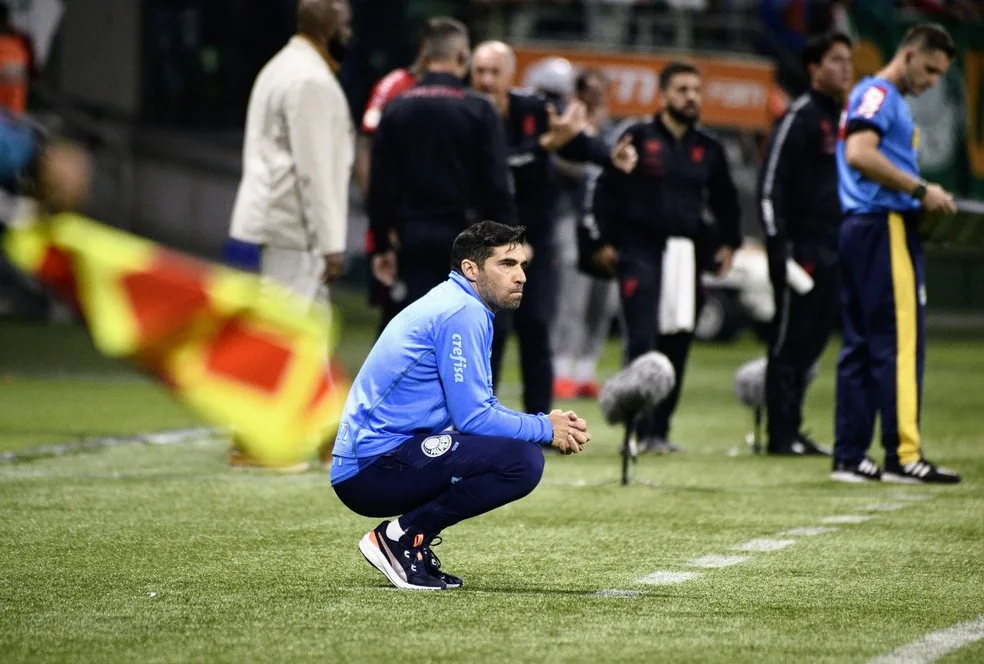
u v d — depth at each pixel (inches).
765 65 2923.2
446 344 703.7
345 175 1153.4
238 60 3580.2
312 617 663.8
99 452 1282.0
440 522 724.0
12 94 2057.1
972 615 680.4
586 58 2866.6
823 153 1302.9
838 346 3029.0
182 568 780.0
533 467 706.2
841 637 631.8
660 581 756.0
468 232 715.4
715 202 1357.0
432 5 3393.2
